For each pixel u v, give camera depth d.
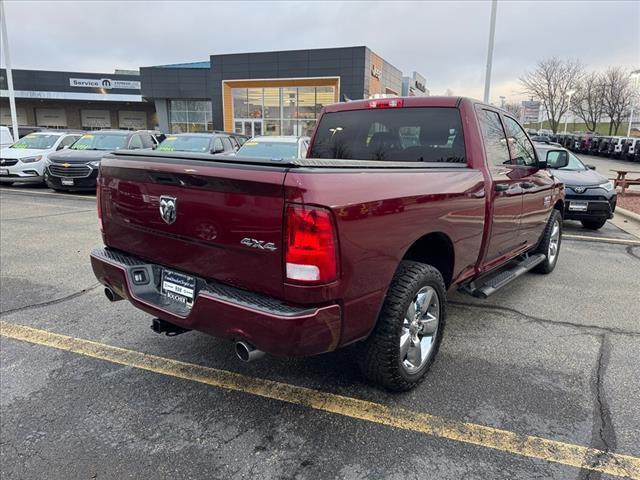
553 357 3.71
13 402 3.00
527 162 4.95
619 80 48.62
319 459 2.54
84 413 2.91
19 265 5.90
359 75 29.00
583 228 9.82
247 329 2.43
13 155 13.83
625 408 3.02
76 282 5.29
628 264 6.66
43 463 2.47
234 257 2.51
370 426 2.81
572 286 5.57
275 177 2.29
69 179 12.39
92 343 3.83
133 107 49.19
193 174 2.58
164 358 3.61
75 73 42.53
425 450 2.62
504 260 4.53
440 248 3.43
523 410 2.99
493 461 2.54
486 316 4.57
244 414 2.92
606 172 23.58
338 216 2.32
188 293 2.85
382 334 2.84
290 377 3.36
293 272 2.29
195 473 2.42
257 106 31.78
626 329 4.29
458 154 3.84
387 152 4.22
